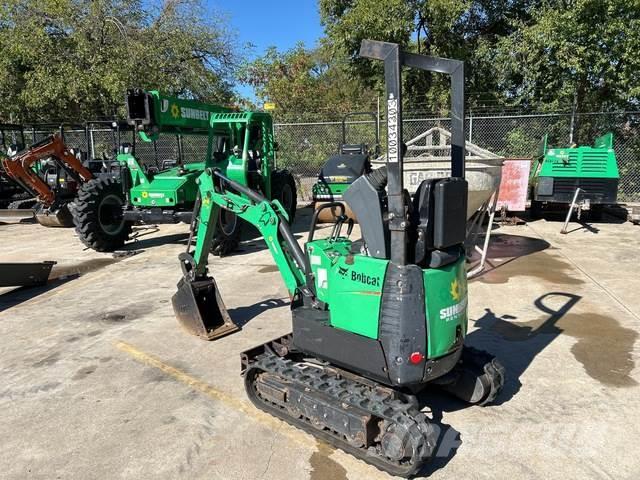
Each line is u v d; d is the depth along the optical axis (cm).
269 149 1064
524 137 1463
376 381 350
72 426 380
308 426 362
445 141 962
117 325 585
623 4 1298
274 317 598
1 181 1480
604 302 608
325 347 362
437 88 1714
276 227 440
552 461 326
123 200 990
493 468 320
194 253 576
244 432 368
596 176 1059
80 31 1934
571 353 476
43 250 1004
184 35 2148
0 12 1922
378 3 1523
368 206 324
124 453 346
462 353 393
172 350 512
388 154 302
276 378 395
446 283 319
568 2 1433
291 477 318
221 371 464
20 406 411
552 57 1445
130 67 1919
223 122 970
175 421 383
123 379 453
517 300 623
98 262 897
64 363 489
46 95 1834
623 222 1130
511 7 1792
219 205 507
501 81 1684
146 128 889
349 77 1838
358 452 329
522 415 378
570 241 944
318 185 1172
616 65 1376
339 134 1680
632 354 472
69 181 1302
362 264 329
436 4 1513
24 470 331
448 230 312
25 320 611
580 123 1416
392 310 315
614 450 336
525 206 1120
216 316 570
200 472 325
